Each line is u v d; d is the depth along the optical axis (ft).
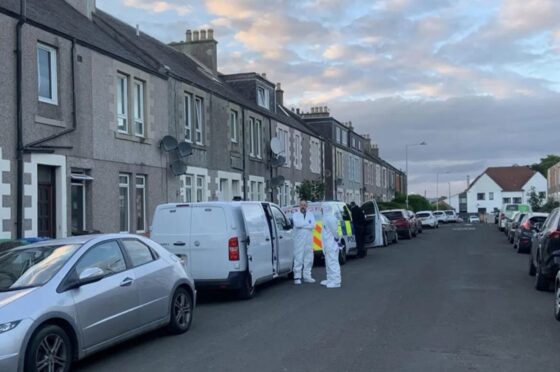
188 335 28.66
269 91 104.94
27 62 45.32
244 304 37.37
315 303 36.94
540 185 350.84
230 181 83.15
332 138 149.69
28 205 44.73
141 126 62.34
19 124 44.06
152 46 78.38
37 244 25.31
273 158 98.68
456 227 197.16
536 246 44.75
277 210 47.03
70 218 49.73
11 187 43.45
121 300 24.52
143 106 62.49
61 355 21.31
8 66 43.55
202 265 38.17
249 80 98.89
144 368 22.98
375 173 202.49
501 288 42.93
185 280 29.48
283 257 45.91
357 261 65.92
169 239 38.83
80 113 51.44
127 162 58.49
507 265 60.08
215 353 24.90
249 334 28.40
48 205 48.42
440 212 277.03
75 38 50.67
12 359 19.26
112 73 56.49
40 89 47.73
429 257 70.33
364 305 35.73
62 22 53.06
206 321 32.14
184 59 89.61
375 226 74.38
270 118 99.96
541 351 24.62
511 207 157.89
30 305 20.59
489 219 305.73
